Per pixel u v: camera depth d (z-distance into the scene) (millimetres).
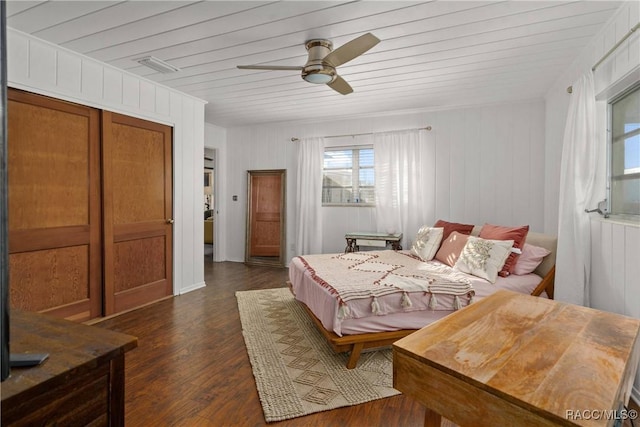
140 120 3459
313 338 2688
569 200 2557
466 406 892
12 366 698
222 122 5559
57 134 2746
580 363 963
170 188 3834
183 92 3912
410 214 4648
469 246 3061
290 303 3582
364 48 2264
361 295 2250
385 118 4879
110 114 3152
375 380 2070
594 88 2424
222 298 3779
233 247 6020
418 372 1009
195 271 4180
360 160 5113
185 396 1895
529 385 847
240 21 2291
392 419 1707
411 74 3264
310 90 3822
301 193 5328
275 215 5715
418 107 4504
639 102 2098
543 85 3580
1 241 646
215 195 5934
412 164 4633
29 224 2576
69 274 2848
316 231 5227
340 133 5172
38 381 651
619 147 2326
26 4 2086
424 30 2393
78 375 718
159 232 3701
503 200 4211
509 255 2904
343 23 2305
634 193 2133
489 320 1299
